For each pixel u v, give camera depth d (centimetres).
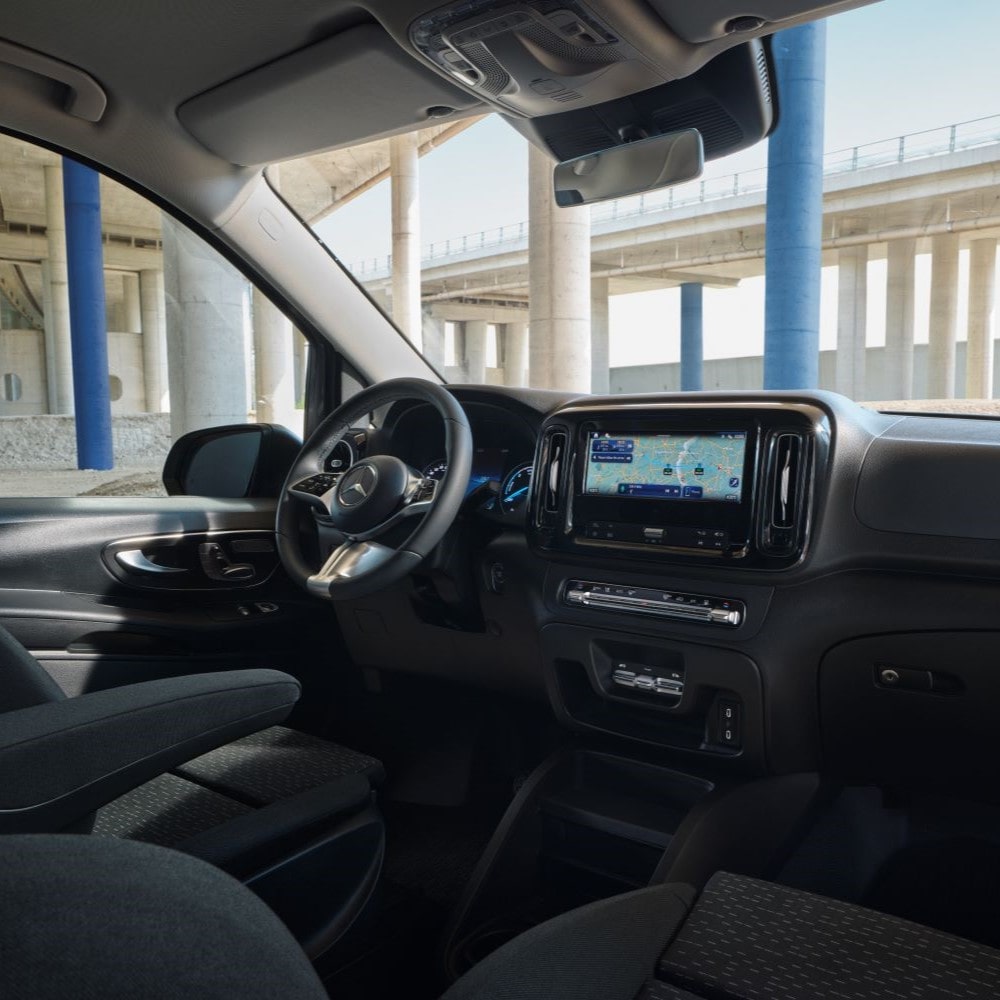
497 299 3934
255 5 140
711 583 147
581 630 160
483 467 183
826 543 139
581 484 159
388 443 197
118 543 178
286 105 166
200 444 216
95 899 32
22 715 78
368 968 134
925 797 166
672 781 158
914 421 156
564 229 895
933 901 150
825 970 83
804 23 134
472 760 199
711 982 79
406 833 189
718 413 146
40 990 28
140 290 1226
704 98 161
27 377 985
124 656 175
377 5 135
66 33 146
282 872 106
